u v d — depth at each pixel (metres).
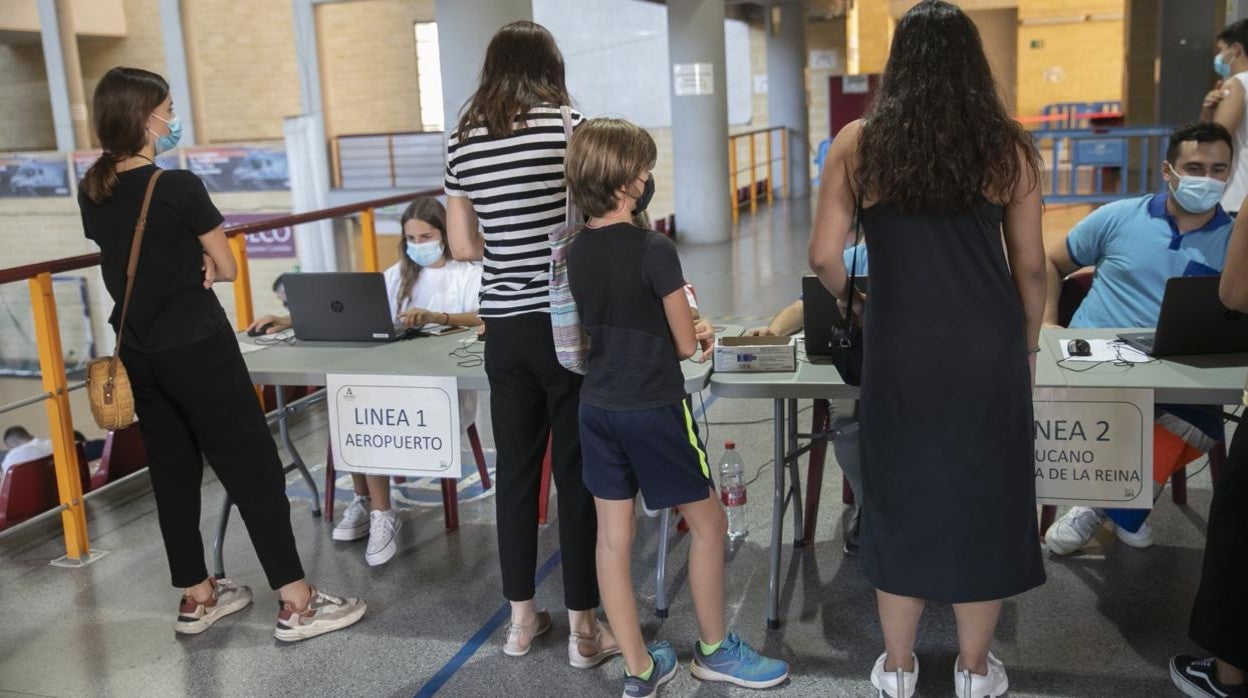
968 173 2.02
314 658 2.83
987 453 2.14
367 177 14.93
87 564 3.50
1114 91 22.48
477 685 2.66
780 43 14.73
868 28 18.30
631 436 2.34
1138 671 2.56
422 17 16.56
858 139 2.14
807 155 15.02
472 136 2.50
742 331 3.43
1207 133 3.03
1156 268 3.21
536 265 2.51
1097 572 3.07
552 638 2.87
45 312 3.39
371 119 16.98
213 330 2.75
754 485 3.90
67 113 16.22
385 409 3.06
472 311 3.79
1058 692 2.49
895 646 2.42
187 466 2.90
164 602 3.21
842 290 2.28
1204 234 3.18
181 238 2.67
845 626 2.85
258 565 3.44
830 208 2.22
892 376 2.15
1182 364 2.73
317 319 3.51
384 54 16.75
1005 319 2.11
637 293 2.29
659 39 16.12
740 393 2.68
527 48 2.48
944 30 2.04
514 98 2.45
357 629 2.98
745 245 10.38
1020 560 2.21
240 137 17.94
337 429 3.13
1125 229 3.28
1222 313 2.72
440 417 3.02
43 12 15.98
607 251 2.30
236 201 15.36
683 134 10.55
